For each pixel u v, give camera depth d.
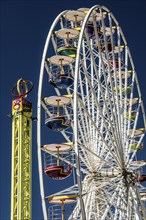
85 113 47.12
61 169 46.62
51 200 44.19
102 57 49.78
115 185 49.47
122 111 52.03
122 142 49.66
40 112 46.16
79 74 47.91
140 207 50.19
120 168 49.72
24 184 60.03
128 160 50.72
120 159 49.16
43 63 47.53
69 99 47.66
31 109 63.53
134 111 55.38
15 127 62.44
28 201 59.69
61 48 50.34
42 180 43.62
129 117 52.72
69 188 46.28
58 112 48.44
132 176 50.53
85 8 53.22
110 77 49.59
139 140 54.81
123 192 49.41
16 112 62.56
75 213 46.62
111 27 52.50
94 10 50.62
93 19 50.53
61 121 47.62
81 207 41.44
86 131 49.78
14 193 59.88
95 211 49.06
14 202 59.53
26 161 61.19
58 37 50.91
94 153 45.72
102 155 49.78
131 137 53.34
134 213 49.78
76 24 52.28
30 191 60.19
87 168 50.25
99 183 49.56
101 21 51.06
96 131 48.75
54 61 49.81
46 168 47.03
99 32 54.22
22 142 61.34
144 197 56.16
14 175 60.69
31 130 62.81
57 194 44.47
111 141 47.56
